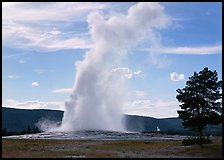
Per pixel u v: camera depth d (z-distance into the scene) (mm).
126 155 53438
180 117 63031
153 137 118812
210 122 61500
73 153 56625
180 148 61156
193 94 62375
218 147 56094
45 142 83938
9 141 79875
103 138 112750
